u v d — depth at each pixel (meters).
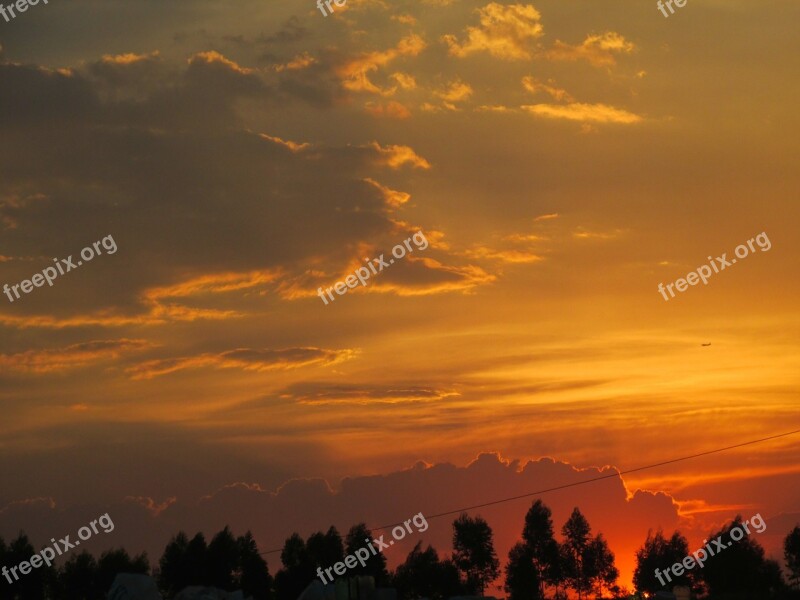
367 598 62.66
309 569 137.12
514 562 146.88
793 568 137.62
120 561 130.50
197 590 89.00
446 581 141.00
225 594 90.94
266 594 137.25
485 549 145.25
